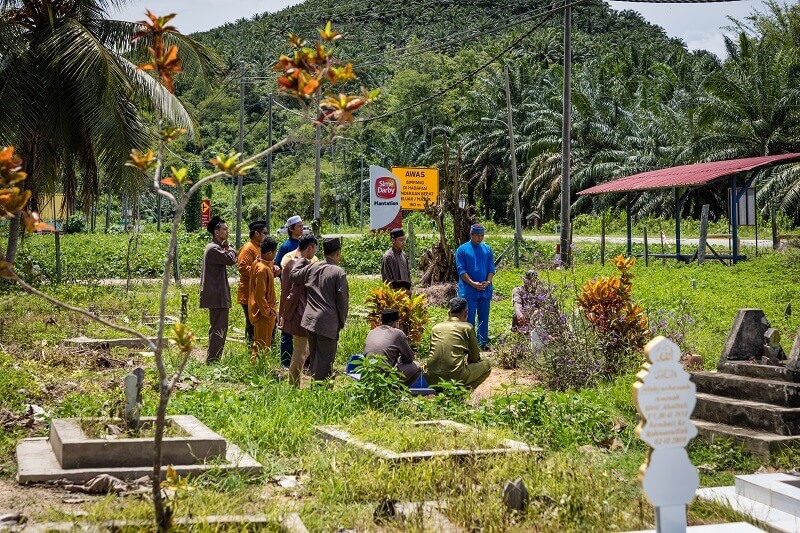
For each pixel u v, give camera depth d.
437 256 20.92
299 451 6.98
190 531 4.80
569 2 24.27
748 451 7.30
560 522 5.32
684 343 12.00
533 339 11.29
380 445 6.75
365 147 100.69
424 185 35.72
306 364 11.88
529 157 62.66
